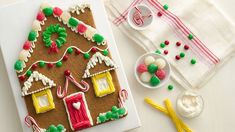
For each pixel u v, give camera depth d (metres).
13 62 1.17
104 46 1.17
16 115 1.24
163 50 1.26
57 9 1.16
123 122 1.18
